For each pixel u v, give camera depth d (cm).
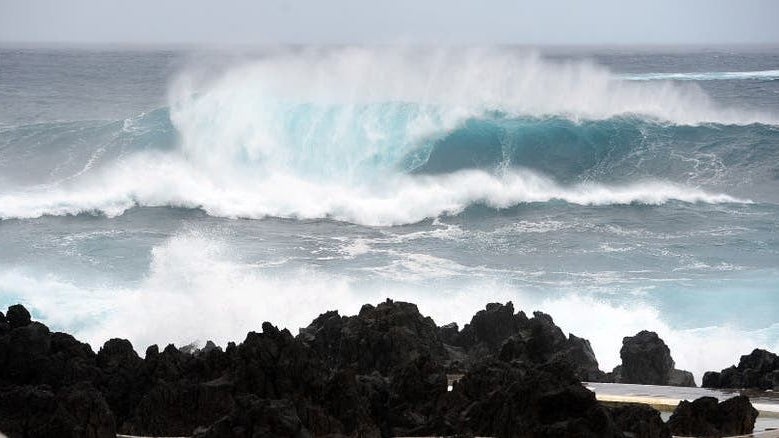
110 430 8431
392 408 8975
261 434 7681
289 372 9025
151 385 9462
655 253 19912
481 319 12538
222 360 9569
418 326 11669
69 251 19762
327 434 8469
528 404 8212
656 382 12119
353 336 10988
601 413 7944
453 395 9069
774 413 9675
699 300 17100
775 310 16662
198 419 8894
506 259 19462
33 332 9812
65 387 8881
